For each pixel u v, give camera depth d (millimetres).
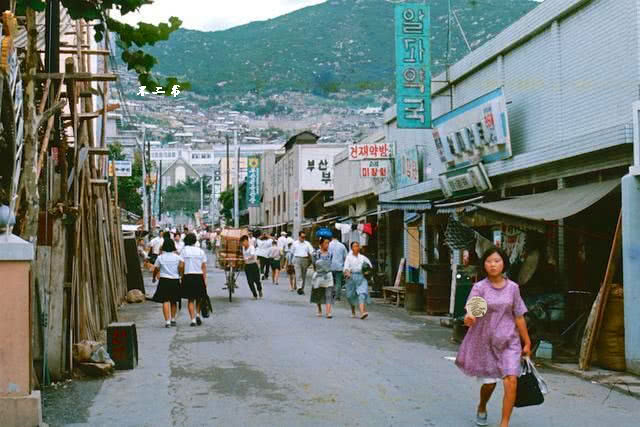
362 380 9039
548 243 13430
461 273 13922
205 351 11281
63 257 8984
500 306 6664
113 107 15047
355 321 15586
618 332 9680
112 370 9430
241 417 7211
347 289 16484
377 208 28547
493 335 6656
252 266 20734
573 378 9461
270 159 67188
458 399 8031
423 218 21688
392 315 17125
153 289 24688
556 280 12852
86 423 7035
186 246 14750
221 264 20828
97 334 12008
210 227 79688
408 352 11367
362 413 7367
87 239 12266
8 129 6711
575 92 13789
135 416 7289
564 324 11836
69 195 10188
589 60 13297
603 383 9062
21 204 8180
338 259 20484
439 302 17109
